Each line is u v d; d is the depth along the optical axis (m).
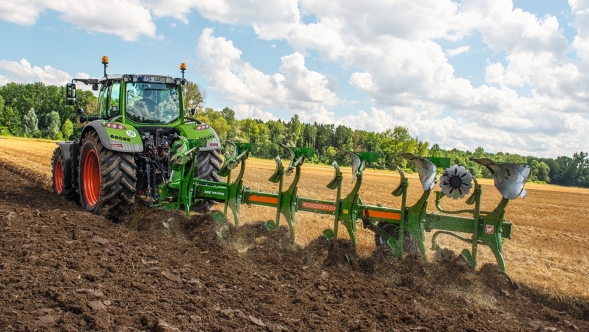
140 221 6.67
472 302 4.77
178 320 3.65
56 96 95.12
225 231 6.25
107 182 7.07
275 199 6.23
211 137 7.96
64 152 8.91
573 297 5.14
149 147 7.70
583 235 11.59
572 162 108.94
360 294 4.73
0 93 96.25
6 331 3.22
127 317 3.59
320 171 41.28
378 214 5.75
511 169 5.05
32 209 7.25
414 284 5.09
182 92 8.41
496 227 5.27
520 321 4.42
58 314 3.54
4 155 21.47
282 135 99.94
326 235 5.98
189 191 6.70
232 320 3.80
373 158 5.80
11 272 4.28
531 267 6.70
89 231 6.08
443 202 18.66
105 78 8.34
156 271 4.73
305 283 4.94
